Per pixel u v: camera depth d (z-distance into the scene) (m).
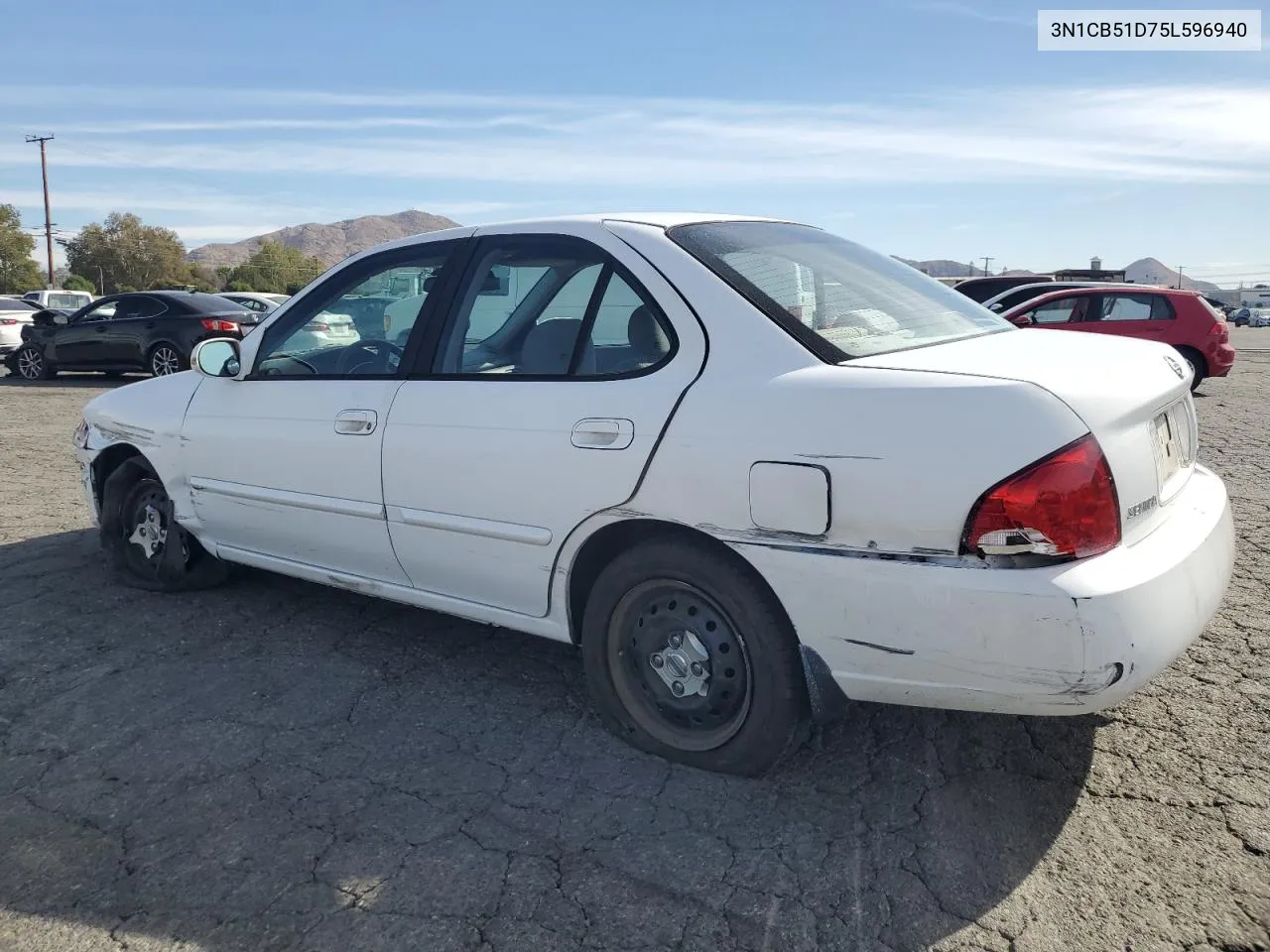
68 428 10.18
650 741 3.00
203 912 2.33
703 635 2.81
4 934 2.27
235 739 3.17
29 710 3.40
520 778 2.90
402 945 2.21
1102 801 2.70
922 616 2.35
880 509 2.37
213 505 4.09
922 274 3.59
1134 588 2.25
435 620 4.25
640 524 2.83
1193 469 3.06
